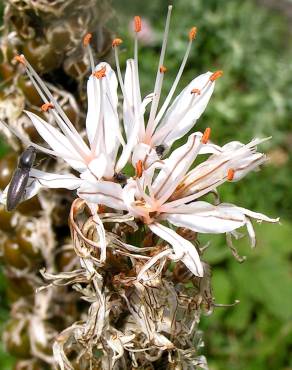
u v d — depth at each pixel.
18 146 0.20
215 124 0.46
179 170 0.14
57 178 0.15
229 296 0.32
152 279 0.14
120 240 0.14
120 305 0.15
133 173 0.17
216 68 0.51
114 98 0.15
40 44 0.19
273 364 0.31
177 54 0.49
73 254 0.21
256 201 0.40
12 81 0.20
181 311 0.15
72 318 0.22
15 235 0.21
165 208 0.14
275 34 0.56
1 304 0.29
